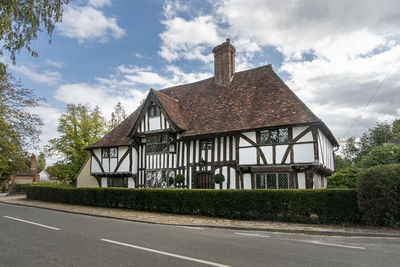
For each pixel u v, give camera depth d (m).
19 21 7.78
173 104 19.30
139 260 4.57
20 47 7.83
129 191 13.18
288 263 4.50
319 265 4.41
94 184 23.53
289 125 12.98
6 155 20.73
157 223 9.33
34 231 7.31
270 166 13.27
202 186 15.79
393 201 7.44
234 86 18.48
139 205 12.70
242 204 9.84
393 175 7.50
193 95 20.42
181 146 16.72
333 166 18.56
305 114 13.06
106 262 4.46
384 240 6.50
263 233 7.55
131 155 18.88
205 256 4.87
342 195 8.42
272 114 14.23
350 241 6.40
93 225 8.53
